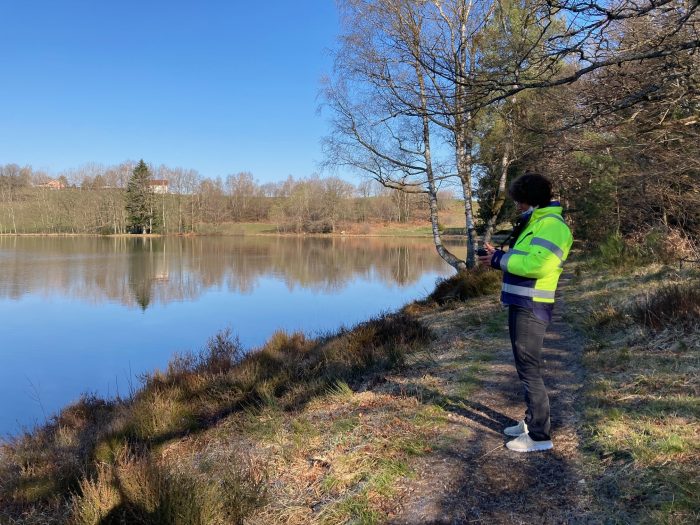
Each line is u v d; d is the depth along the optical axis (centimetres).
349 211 6975
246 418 484
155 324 1323
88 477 385
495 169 1324
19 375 915
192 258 3225
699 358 394
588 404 360
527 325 296
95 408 700
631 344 470
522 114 820
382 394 460
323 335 947
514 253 288
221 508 283
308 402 480
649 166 772
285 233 6862
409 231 6825
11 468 476
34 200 6656
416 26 977
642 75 497
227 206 7875
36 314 1462
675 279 691
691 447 271
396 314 946
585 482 264
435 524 250
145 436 484
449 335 679
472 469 297
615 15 333
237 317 1386
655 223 1022
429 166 1307
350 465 323
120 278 2212
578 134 764
